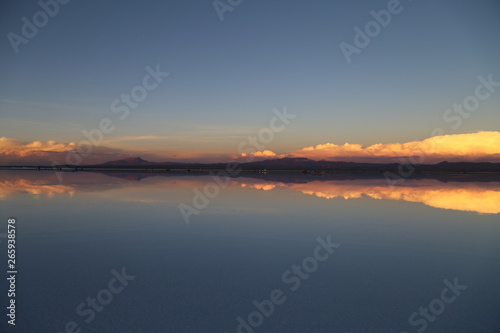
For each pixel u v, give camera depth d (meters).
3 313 4.53
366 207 14.15
